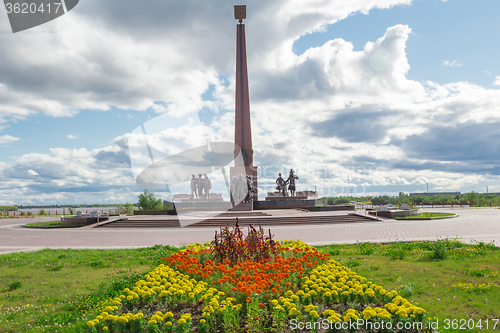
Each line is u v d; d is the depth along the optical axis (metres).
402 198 72.25
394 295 5.84
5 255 12.59
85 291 8.04
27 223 31.30
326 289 6.23
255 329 5.06
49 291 8.12
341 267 8.05
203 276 7.24
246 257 8.70
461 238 16.17
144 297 6.21
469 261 10.28
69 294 7.83
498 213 35.53
